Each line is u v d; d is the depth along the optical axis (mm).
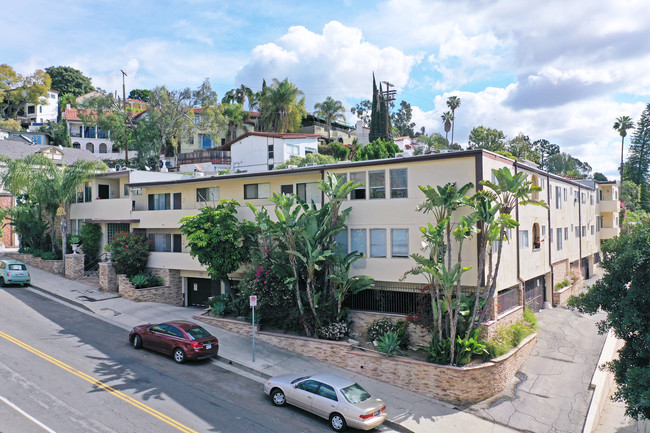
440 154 19531
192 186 29234
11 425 12133
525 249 24219
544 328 24016
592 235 42375
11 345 18422
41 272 33156
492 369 17375
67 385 15148
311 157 48281
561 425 15680
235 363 18812
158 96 60375
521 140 71000
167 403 14523
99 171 33188
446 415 15953
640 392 13789
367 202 21406
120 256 28312
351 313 21344
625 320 14750
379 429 14727
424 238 17797
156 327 19375
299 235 20266
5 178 33531
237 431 13156
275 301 20953
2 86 83812
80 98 93312
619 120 79750
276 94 67625
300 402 14781
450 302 17000
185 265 28094
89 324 22516
